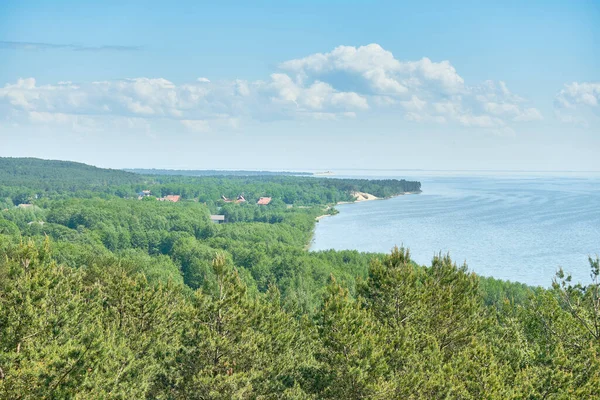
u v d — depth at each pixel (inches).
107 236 7066.9
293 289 4298.7
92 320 1588.3
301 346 1808.6
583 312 1491.1
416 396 1263.5
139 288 1763.0
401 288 1567.4
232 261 5807.1
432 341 1472.7
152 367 1446.9
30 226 7224.4
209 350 1375.5
